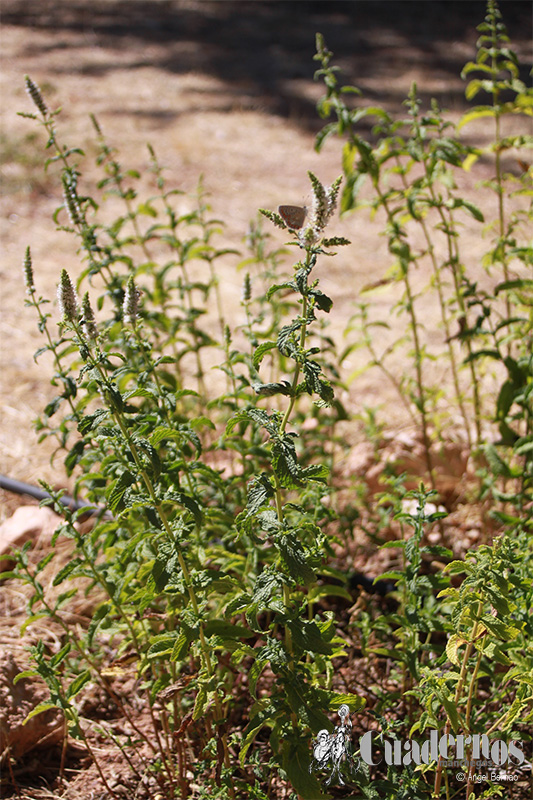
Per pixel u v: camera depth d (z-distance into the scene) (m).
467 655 2.27
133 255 7.12
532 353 3.65
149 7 17.03
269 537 2.15
